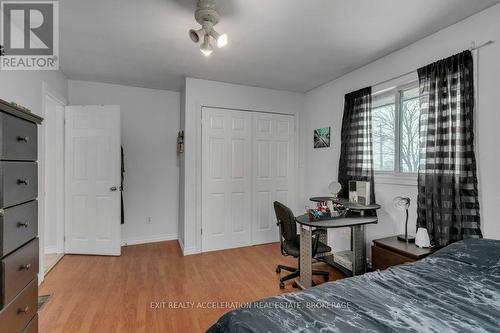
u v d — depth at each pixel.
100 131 3.33
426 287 1.30
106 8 1.88
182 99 3.70
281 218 2.57
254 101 3.78
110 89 3.68
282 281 2.51
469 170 1.96
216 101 3.54
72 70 3.14
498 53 1.83
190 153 3.42
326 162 3.63
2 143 1.07
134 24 2.10
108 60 2.83
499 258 1.48
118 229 3.32
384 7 1.87
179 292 2.38
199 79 3.44
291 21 2.05
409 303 1.15
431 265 1.56
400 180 2.55
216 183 3.58
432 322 1.00
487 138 1.89
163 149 3.99
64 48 2.52
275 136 3.95
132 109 3.80
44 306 2.12
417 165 2.53
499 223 1.83
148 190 3.91
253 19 2.01
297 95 4.07
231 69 3.10
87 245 3.34
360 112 2.98
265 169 3.89
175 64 2.95
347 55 2.70
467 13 1.95
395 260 2.11
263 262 3.14
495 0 1.79
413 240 2.31
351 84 3.18
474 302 1.17
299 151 4.09
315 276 2.75
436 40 2.23
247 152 3.77
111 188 3.32
